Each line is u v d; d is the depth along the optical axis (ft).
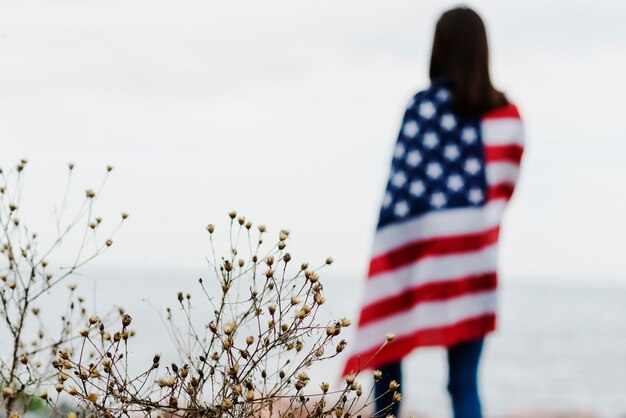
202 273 8.73
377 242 9.35
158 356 8.23
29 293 8.82
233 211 8.46
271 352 8.60
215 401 8.46
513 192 9.61
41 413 8.94
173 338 8.50
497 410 88.33
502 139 9.49
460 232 9.19
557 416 56.70
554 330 277.64
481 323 9.11
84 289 9.20
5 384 8.38
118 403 8.27
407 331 9.08
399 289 9.20
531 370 149.18
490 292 9.21
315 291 8.49
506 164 9.48
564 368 153.28
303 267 8.53
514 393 111.75
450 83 9.52
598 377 136.98
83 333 8.13
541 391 114.83
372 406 9.21
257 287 8.48
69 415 7.57
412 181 9.35
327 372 58.70
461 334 9.03
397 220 9.30
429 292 9.11
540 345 212.23
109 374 8.06
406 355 9.05
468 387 9.07
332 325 8.36
